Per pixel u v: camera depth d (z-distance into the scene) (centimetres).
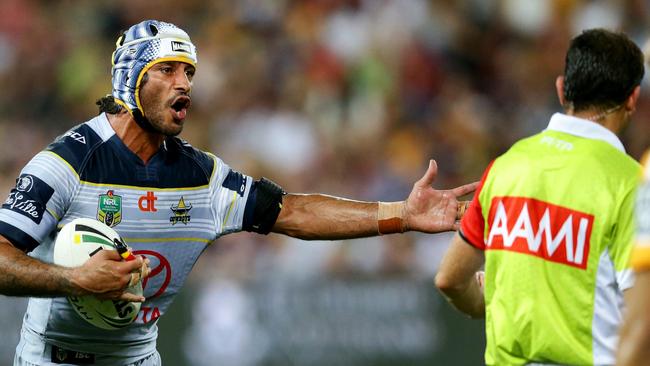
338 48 4819
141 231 1736
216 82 4719
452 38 5019
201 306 3244
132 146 1736
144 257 1745
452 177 4484
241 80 4741
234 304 3256
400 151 4491
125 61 1709
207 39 4922
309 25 4919
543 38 5119
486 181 1531
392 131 4572
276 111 4625
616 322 1425
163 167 1753
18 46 4828
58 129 4656
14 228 1630
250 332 3253
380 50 4825
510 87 4966
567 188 1456
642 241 1123
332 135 4534
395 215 1848
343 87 4738
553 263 1450
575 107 1523
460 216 1848
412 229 1855
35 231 1648
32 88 4756
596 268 1428
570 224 1444
